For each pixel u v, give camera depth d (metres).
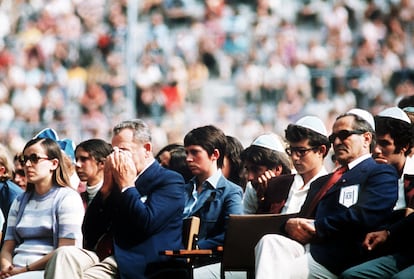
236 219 28.20
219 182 31.23
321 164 30.09
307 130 29.69
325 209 27.56
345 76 80.69
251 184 32.09
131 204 28.23
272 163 31.72
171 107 82.56
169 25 91.75
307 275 26.80
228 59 86.62
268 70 83.50
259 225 28.14
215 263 30.75
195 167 31.30
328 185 27.81
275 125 78.50
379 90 79.94
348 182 27.42
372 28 86.12
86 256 28.61
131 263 28.47
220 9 91.19
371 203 26.75
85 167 33.31
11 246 31.34
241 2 92.50
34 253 30.67
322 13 90.38
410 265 26.53
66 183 31.17
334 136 28.11
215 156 31.33
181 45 88.19
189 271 28.67
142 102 82.75
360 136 27.86
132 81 83.75
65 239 30.48
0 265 31.16
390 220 27.41
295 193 30.22
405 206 28.67
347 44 85.69
